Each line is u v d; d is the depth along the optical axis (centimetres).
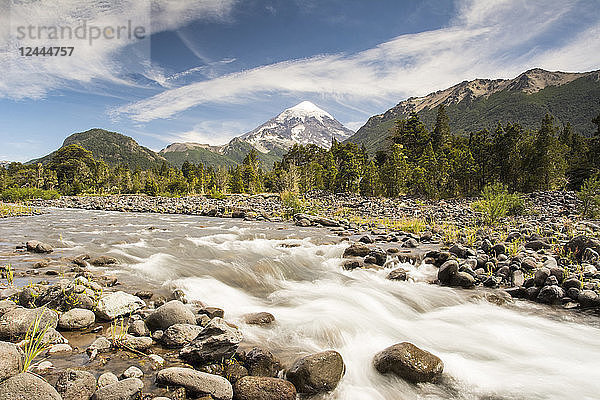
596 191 2014
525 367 529
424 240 1522
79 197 6100
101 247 1262
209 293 790
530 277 870
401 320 700
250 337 575
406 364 477
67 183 8531
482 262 1030
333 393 444
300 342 566
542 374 510
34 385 339
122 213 3103
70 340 518
